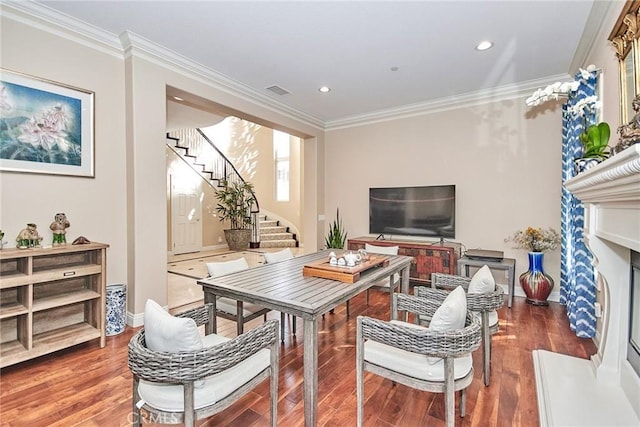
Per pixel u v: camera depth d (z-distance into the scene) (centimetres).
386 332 160
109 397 200
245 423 177
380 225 524
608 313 209
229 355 140
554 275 398
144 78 313
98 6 252
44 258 265
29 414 183
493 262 392
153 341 137
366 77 387
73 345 259
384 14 259
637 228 141
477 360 248
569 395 193
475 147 448
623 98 208
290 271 257
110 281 308
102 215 302
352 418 183
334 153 580
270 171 1041
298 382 221
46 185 269
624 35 203
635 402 180
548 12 254
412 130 500
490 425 176
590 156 215
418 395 206
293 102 478
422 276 445
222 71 371
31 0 246
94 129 296
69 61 279
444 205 466
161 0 244
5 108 247
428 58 336
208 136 907
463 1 242
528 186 413
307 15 261
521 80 394
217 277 236
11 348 233
